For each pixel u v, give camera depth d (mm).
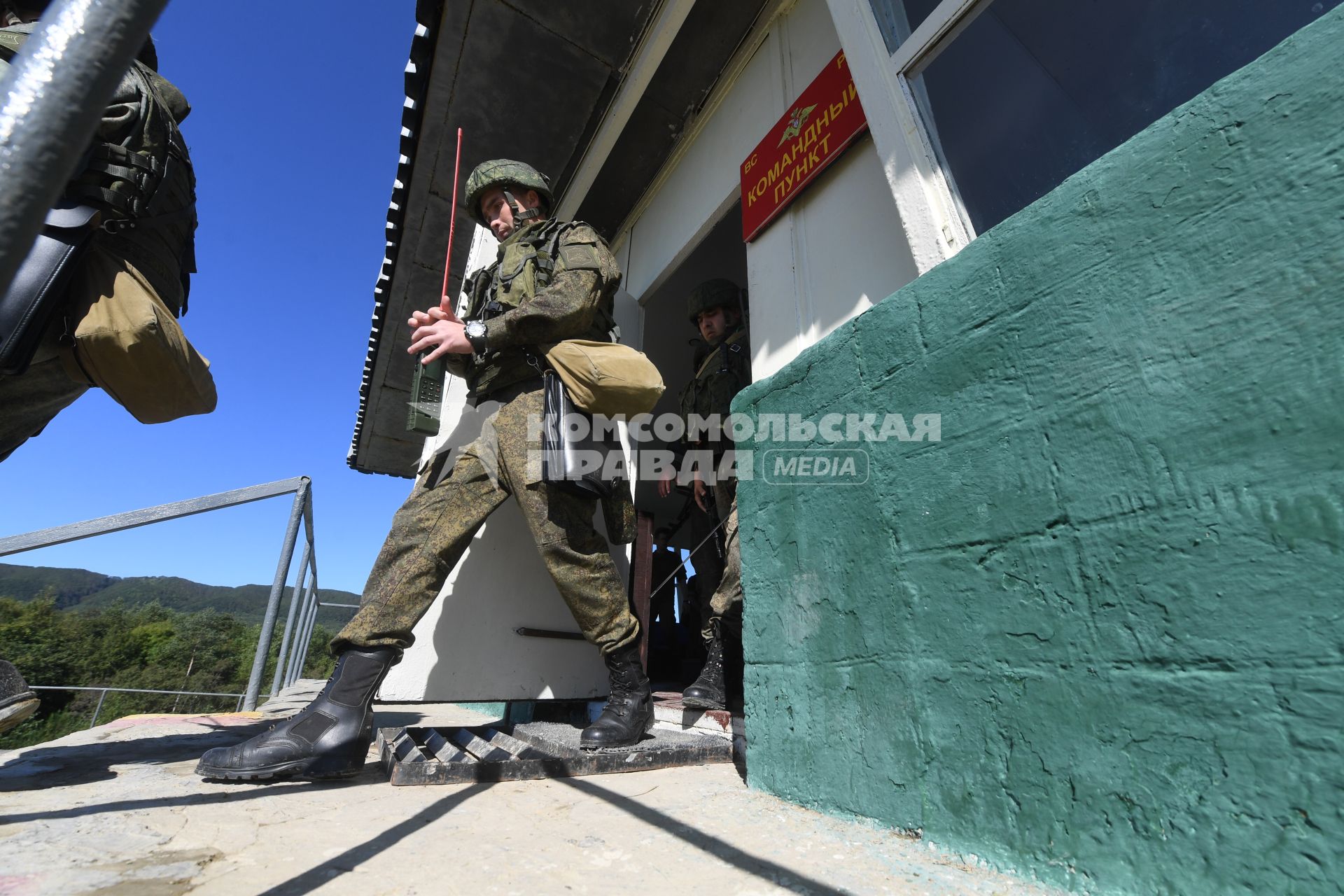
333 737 1317
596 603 1656
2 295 355
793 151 2152
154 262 1434
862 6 1578
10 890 697
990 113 1328
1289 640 610
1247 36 970
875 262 1745
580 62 2992
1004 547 886
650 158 3377
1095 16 1192
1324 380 615
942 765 918
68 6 394
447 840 945
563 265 1777
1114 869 707
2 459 1398
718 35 2756
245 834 943
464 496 1640
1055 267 884
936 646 956
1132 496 753
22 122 368
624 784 1355
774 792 1235
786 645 1267
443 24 2830
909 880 800
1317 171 649
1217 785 641
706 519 2934
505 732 2020
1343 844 549
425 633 2062
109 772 1427
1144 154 807
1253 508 651
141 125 1347
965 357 989
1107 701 743
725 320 2773
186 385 1425
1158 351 752
